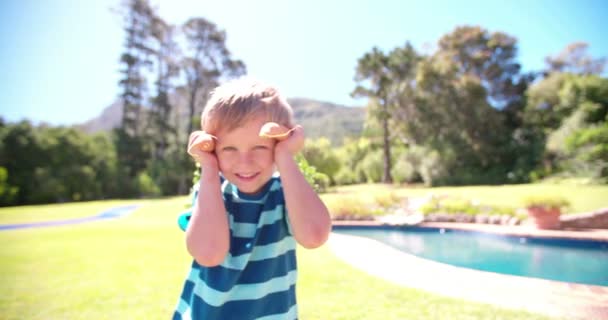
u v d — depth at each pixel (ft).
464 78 86.53
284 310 3.31
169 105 124.26
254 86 3.04
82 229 30.60
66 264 16.83
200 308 3.14
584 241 23.15
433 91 88.69
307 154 45.80
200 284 3.21
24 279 14.19
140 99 121.29
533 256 21.95
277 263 3.28
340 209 37.91
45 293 12.24
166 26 126.11
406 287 12.54
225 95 2.93
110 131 118.83
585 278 17.38
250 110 2.81
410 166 87.71
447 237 29.01
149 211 50.29
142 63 121.39
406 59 96.73
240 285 3.15
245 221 3.22
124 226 32.09
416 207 36.65
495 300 11.18
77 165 96.53
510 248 24.38
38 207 68.03
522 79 94.17
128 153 113.50
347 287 12.50
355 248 20.07
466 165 83.71
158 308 10.56
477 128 84.53
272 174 3.20
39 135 95.30
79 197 94.17
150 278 13.93
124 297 11.62
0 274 14.99
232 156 2.89
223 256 2.83
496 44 93.15
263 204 3.27
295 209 2.82
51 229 31.73
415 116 93.15
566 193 47.19
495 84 92.99
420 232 31.50
